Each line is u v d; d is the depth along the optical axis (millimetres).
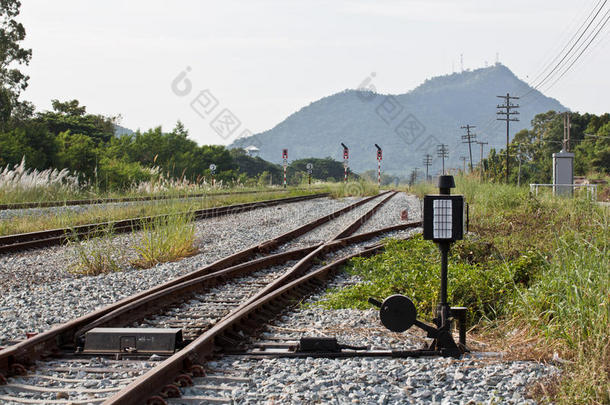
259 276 9234
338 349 5289
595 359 4230
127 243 12242
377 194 35844
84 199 21328
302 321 6598
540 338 5316
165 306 6895
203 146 69000
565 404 3824
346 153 40031
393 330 5148
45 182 21062
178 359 4414
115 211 15961
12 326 6023
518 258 8930
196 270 8570
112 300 7320
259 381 4426
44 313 6594
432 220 5160
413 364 4777
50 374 4645
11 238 12289
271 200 25625
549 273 6531
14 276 9023
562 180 28812
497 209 17391
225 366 4816
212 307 7004
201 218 17469
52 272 9422
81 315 6566
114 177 31562
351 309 7176
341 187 35969
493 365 4730
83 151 36094
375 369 4645
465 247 9672
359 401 3967
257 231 14812
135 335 5242
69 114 68188
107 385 4336
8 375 4535
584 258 5941
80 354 5172
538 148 99562
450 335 5148
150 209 13812
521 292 6895
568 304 5297
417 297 7277
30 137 35406
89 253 10375
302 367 4770
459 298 7125
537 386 4109
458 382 4348
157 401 3895
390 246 11492
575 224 11000
